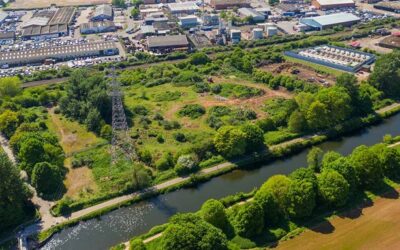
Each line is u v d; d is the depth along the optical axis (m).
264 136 191.00
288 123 196.75
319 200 139.75
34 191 160.00
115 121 187.50
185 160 168.88
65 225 142.88
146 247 128.25
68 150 186.75
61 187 161.88
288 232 130.25
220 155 178.88
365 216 135.50
